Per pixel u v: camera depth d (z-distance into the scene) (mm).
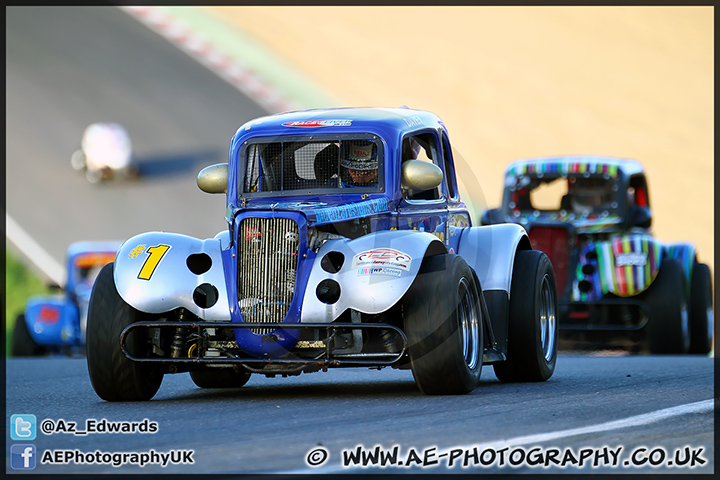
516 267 28094
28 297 86812
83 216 102125
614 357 40281
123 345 23375
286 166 25766
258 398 24531
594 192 48906
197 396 25766
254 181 25953
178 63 137000
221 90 128250
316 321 22812
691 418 19500
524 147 108688
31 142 119438
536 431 18062
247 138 26109
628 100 119312
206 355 23891
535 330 27375
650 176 101125
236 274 23375
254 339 23172
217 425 19516
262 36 143000
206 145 115625
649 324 45531
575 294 46125
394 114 26625
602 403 22016
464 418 19797
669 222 92312
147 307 23234
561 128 112500
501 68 128500
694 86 122375
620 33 137750
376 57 133375
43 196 106688
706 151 107188
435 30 141250
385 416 20297
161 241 24438
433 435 17828
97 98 129125
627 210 48406
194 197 105812
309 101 122125
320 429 18688
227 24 149000
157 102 126125
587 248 46656
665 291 45438
